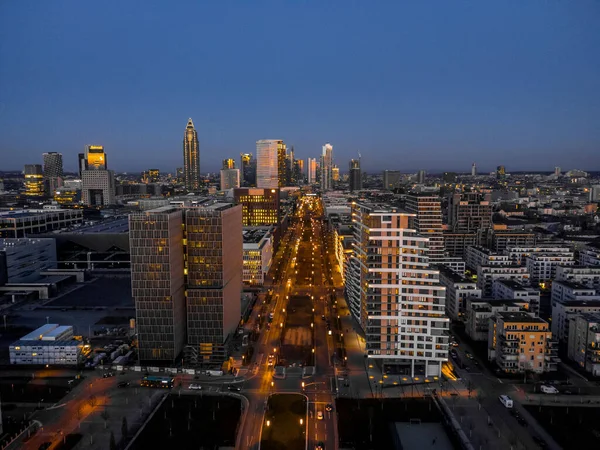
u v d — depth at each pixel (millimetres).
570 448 151125
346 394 187625
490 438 156625
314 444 154375
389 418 169500
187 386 194375
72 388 191125
